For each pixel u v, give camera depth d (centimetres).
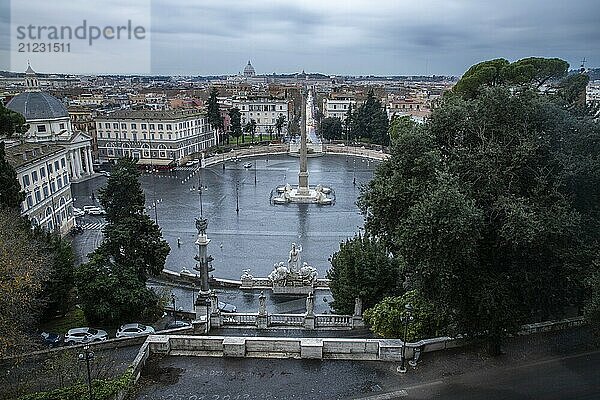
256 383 2594
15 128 7094
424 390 2533
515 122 3075
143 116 15125
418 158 3022
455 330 2881
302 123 10231
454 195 2616
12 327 2986
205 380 2617
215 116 17238
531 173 2977
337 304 4075
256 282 5431
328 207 9531
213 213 9044
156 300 4266
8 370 2798
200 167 14212
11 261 3130
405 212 3014
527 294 2888
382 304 3195
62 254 4309
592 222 3036
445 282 2656
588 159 2983
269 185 11631
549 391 2511
